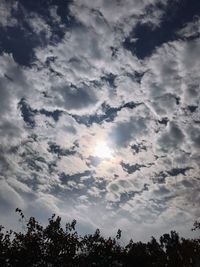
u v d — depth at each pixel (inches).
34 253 1041.5
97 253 1104.2
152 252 1124.5
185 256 1094.4
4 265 1005.8
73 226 1127.0
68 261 1067.9
